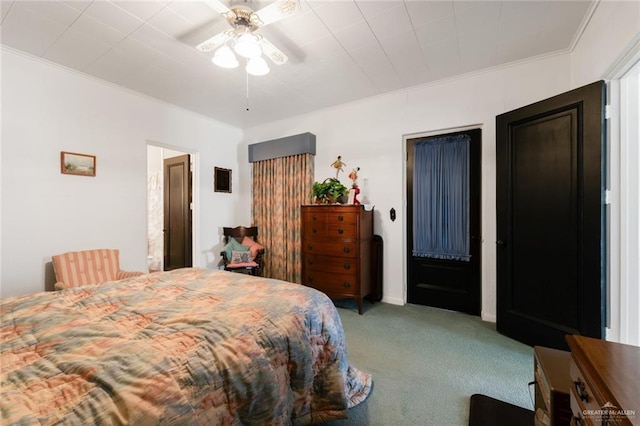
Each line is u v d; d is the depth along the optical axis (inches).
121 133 121.5
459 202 118.2
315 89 124.7
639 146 69.2
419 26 82.2
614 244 71.6
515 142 93.4
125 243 122.6
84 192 109.9
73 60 99.4
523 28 83.2
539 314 86.4
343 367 56.7
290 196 158.1
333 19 78.8
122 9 74.6
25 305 54.1
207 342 38.8
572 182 78.4
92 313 50.3
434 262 124.3
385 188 131.7
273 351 43.6
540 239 86.2
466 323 106.0
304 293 60.0
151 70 106.7
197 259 157.3
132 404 27.6
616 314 71.3
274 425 40.9
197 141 155.7
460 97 113.7
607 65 69.4
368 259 126.0
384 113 131.3
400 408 59.5
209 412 33.6
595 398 26.6
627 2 60.4
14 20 78.2
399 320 108.9
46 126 100.0
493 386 67.0
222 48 72.9
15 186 93.5
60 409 26.1
